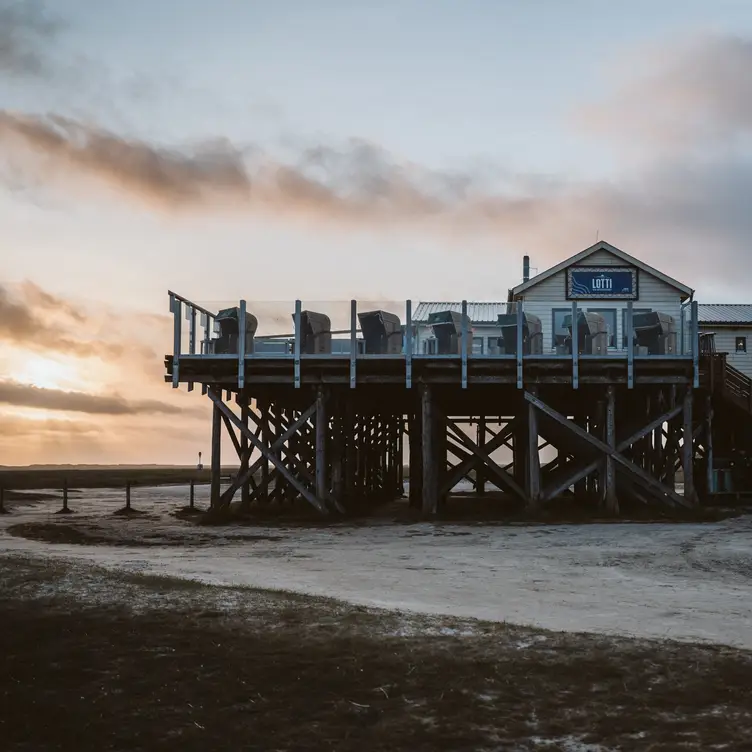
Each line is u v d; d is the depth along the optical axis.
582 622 11.09
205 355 28.73
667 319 29.55
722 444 35.28
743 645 9.66
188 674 8.31
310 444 35.38
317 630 10.08
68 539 23.00
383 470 46.31
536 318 29.61
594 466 29.16
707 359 29.53
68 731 6.86
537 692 7.79
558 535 23.30
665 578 15.40
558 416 28.69
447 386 29.92
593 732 6.82
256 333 29.25
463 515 29.64
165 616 10.65
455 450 35.75
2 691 7.81
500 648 9.30
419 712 7.29
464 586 14.38
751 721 7.04
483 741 6.66
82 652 9.00
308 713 7.29
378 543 21.84
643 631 10.47
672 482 32.00
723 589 14.06
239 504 33.34
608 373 29.05
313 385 29.39
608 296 33.78
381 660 8.76
